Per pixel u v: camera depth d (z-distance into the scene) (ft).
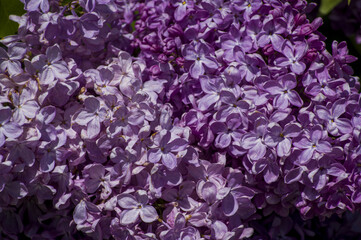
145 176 1.73
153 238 1.69
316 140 1.71
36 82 1.72
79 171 1.75
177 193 1.73
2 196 1.70
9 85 1.73
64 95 1.74
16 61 1.74
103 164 1.76
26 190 1.69
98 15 1.80
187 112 1.79
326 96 1.74
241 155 1.75
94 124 1.72
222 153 1.77
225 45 1.80
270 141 1.72
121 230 1.71
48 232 1.76
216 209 1.73
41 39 1.78
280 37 1.77
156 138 1.71
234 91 1.75
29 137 1.68
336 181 1.70
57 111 1.74
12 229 1.76
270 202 1.76
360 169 1.72
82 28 1.79
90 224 1.72
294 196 1.76
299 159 1.70
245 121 1.74
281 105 1.73
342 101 1.73
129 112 1.72
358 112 1.74
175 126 1.75
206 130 1.76
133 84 1.76
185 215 1.72
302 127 1.73
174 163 1.70
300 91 1.78
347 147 1.71
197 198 1.75
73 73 1.77
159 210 1.75
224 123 1.75
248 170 1.74
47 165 1.70
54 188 1.71
